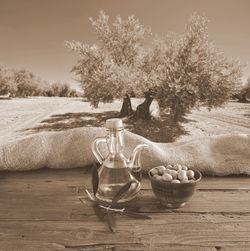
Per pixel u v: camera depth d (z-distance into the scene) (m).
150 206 0.61
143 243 0.49
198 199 0.64
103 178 0.62
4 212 0.60
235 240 0.50
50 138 0.85
